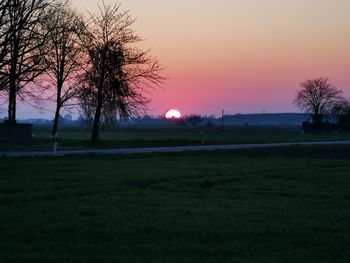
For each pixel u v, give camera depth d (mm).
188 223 10523
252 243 8922
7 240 9000
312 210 12328
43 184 16531
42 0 31547
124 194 14781
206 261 7711
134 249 8398
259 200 13938
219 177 19375
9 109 49250
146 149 38531
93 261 7688
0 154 30672
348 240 9234
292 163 26391
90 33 48438
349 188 16641
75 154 30438
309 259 7938
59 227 10031
